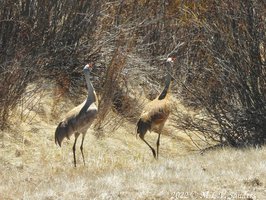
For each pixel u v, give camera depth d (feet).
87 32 135.44
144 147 125.90
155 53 153.99
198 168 89.86
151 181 82.48
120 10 143.95
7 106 112.47
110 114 130.52
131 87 141.49
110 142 121.08
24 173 97.96
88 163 107.65
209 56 131.34
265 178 83.66
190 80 144.25
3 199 78.23
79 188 79.15
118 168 97.91
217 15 126.31
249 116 123.75
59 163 107.04
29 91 122.83
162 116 112.88
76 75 136.67
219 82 128.06
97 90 134.72
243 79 123.54
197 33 148.66
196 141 134.31
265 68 122.62
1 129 111.86
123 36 138.62
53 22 130.72
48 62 131.34
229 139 125.70
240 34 123.65
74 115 102.94
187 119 130.72
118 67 129.18
